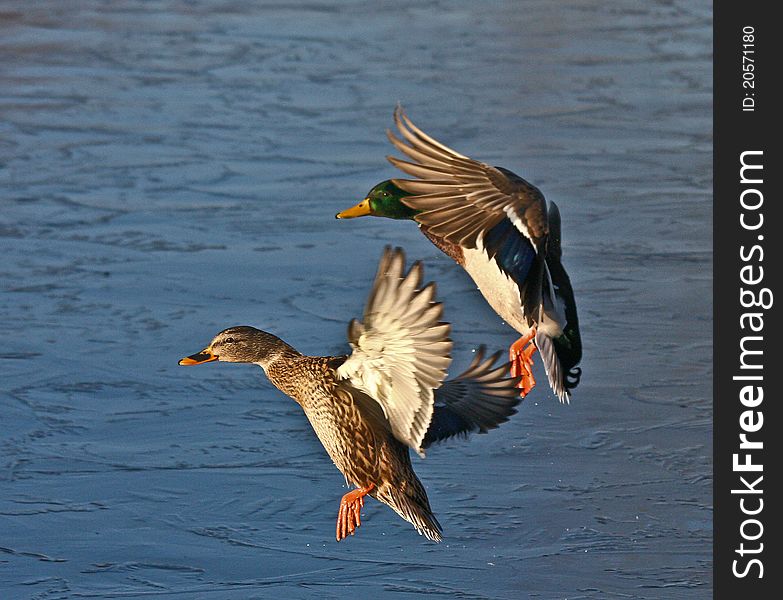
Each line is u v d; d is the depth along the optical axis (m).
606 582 8.69
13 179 17.30
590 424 10.95
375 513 9.63
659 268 14.43
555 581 8.70
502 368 7.56
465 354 12.36
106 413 11.05
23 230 15.38
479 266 8.34
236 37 26.17
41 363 11.91
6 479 9.92
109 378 11.70
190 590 8.56
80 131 19.64
